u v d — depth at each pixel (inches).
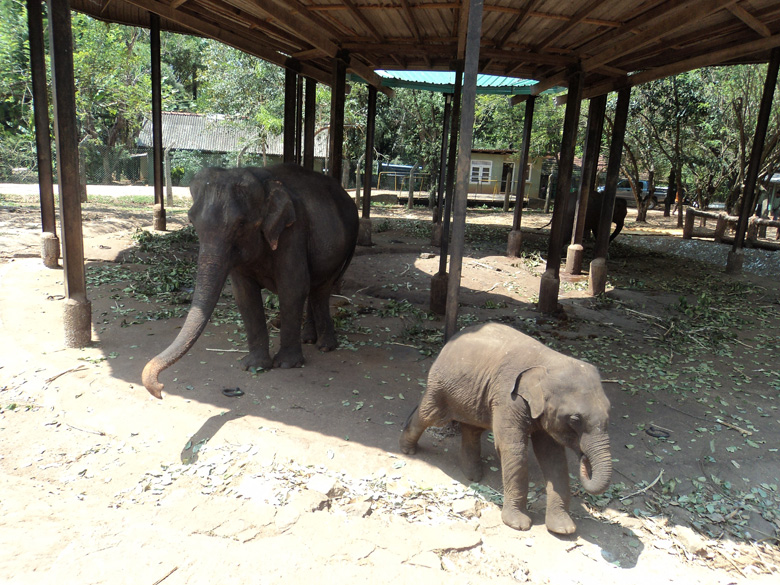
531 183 1402.6
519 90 558.3
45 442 174.7
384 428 195.0
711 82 860.6
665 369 271.1
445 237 340.2
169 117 1549.0
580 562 136.6
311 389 223.1
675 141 971.3
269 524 139.8
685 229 779.4
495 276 482.9
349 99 1015.6
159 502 147.8
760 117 478.6
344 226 266.1
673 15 249.0
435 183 1091.9
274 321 306.2
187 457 169.5
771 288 484.1
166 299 337.4
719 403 232.2
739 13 253.1
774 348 313.1
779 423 216.4
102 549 121.0
